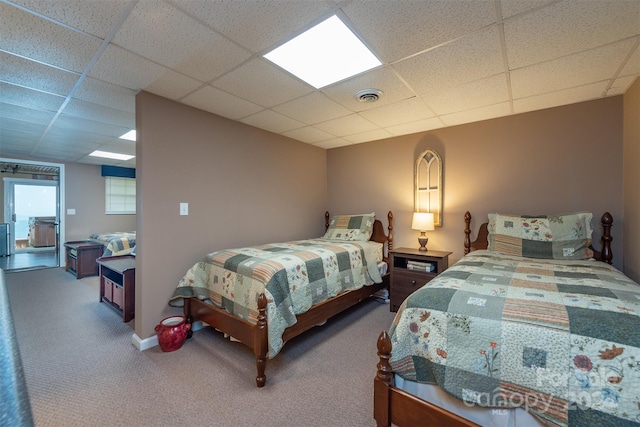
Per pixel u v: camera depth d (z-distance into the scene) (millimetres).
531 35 1659
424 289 1535
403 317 1406
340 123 3275
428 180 3559
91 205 6035
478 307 1284
